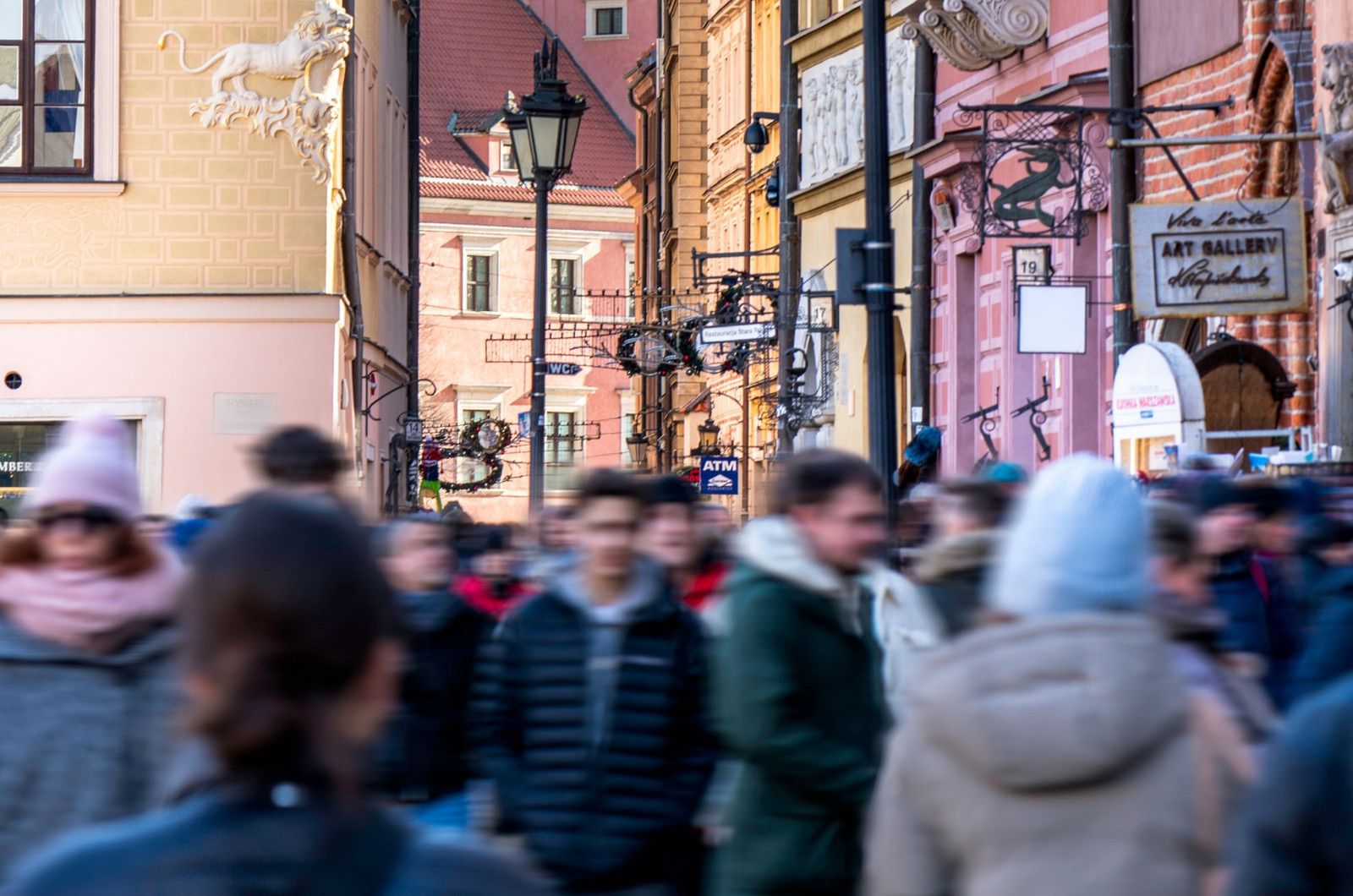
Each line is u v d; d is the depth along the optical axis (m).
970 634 8.89
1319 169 40.47
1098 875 8.38
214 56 61.03
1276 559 19.98
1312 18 45.03
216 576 6.34
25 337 60.88
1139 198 53.19
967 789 8.60
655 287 150.00
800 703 13.52
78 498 12.09
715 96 124.38
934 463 55.00
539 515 25.58
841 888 13.48
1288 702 17.70
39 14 61.12
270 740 6.20
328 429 61.16
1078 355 53.97
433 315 187.38
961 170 66.44
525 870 6.38
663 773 15.16
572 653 15.23
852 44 83.25
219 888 6.02
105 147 61.03
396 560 17.20
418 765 16.84
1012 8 61.38
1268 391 43.12
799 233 90.81
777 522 13.86
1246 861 7.48
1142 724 8.47
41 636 12.13
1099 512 9.21
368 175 77.00
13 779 11.93
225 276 61.28
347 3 66.50
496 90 196.12
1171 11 51.78
